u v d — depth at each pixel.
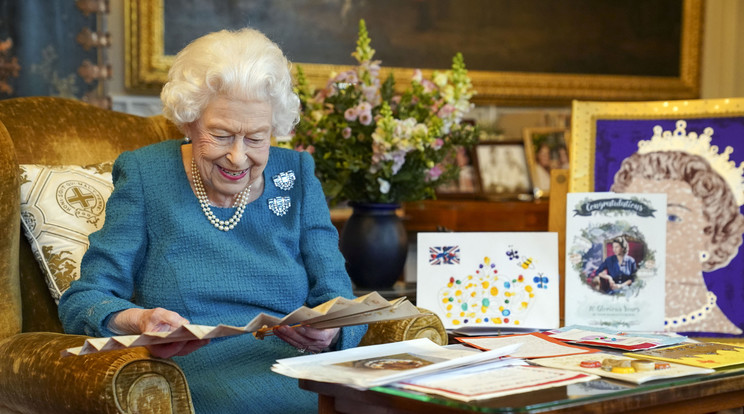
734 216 2.31
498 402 1.15
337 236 1.88
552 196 2.42
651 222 2.06
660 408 1.32
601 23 4.86
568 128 4.66
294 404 1.71
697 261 2.34
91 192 2.13
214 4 4.18
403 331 1.81
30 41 3.91
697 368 1.37
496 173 4.46
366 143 2.62
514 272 2.00
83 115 2.35
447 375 1.31
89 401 1.35
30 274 2.07
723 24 5.13
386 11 4.49
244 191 1.75
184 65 1.62
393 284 2.69
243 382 1.68
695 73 5.04
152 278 1.69
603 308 2.04
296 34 4.34
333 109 2.66
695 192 2.35
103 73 4.05
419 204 4.08
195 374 1.67
